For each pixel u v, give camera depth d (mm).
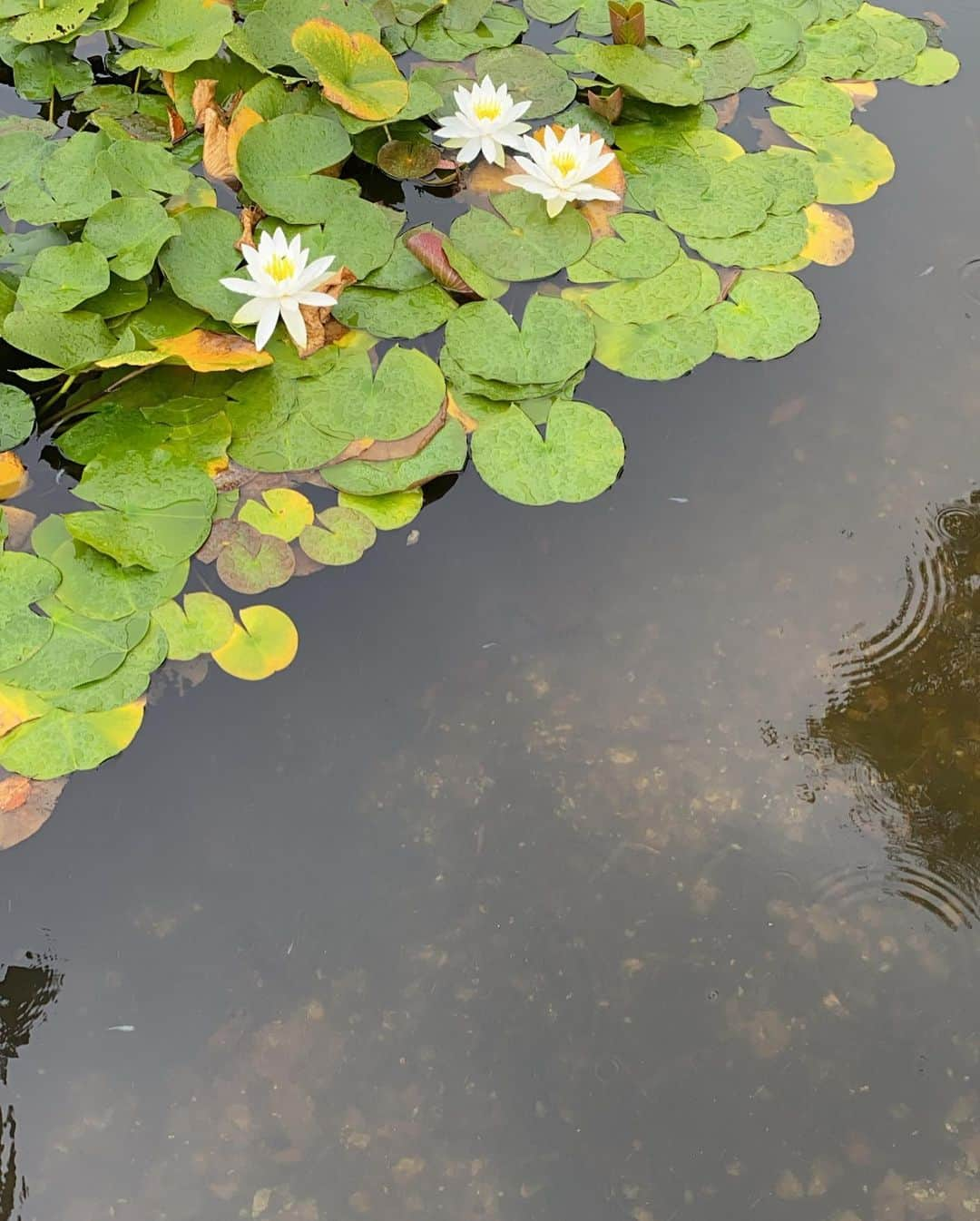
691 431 2479
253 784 2037
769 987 1869
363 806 2031
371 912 1932
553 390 2451
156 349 2395
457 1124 1760
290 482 2312
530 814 2041
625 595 2270
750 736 2121
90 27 2957
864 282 2719
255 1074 1794
